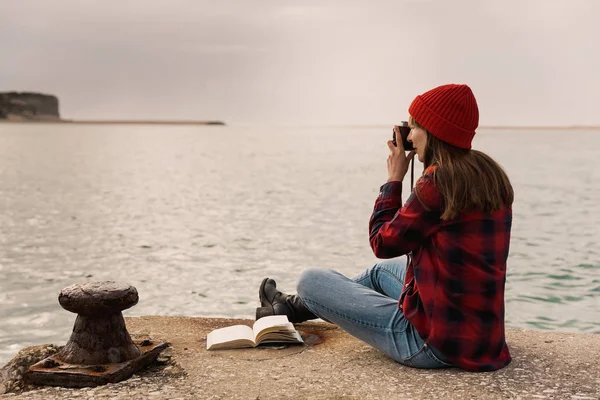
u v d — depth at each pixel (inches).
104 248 583.8
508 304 366.3
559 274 447.2
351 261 517.0
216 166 2130.9
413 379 129.9
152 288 419.2
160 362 144.1
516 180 1434.5
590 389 124.7
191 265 500.1
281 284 431.2
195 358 145.9
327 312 143.6
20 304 376.8
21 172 1750.7
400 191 133.6
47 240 633.6
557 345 151.8
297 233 671.1
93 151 3412.9
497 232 125.6
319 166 2122.3
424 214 124.2
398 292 149.4
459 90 123.0
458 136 123.0
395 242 126.5
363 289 141.6
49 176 1610.5
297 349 152.7
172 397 123.9
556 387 125.4
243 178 1572.3
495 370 133.0
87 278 454.6
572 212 845.8
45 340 306.7
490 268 126.0
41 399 123.6
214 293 403.9
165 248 582.6
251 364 141.7
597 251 542.9
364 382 129.3
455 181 121.5
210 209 920.9
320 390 126.0
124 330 140.0
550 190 1185.4
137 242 618.5
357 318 139.0
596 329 315.0
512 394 122.0
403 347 134.6
